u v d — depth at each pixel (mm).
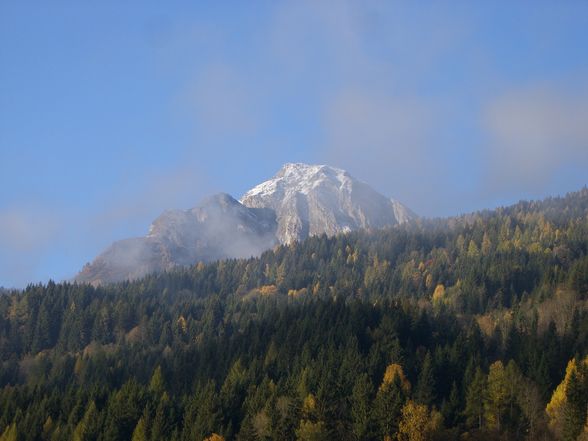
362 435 178500
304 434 174875
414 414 176250
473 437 178875
